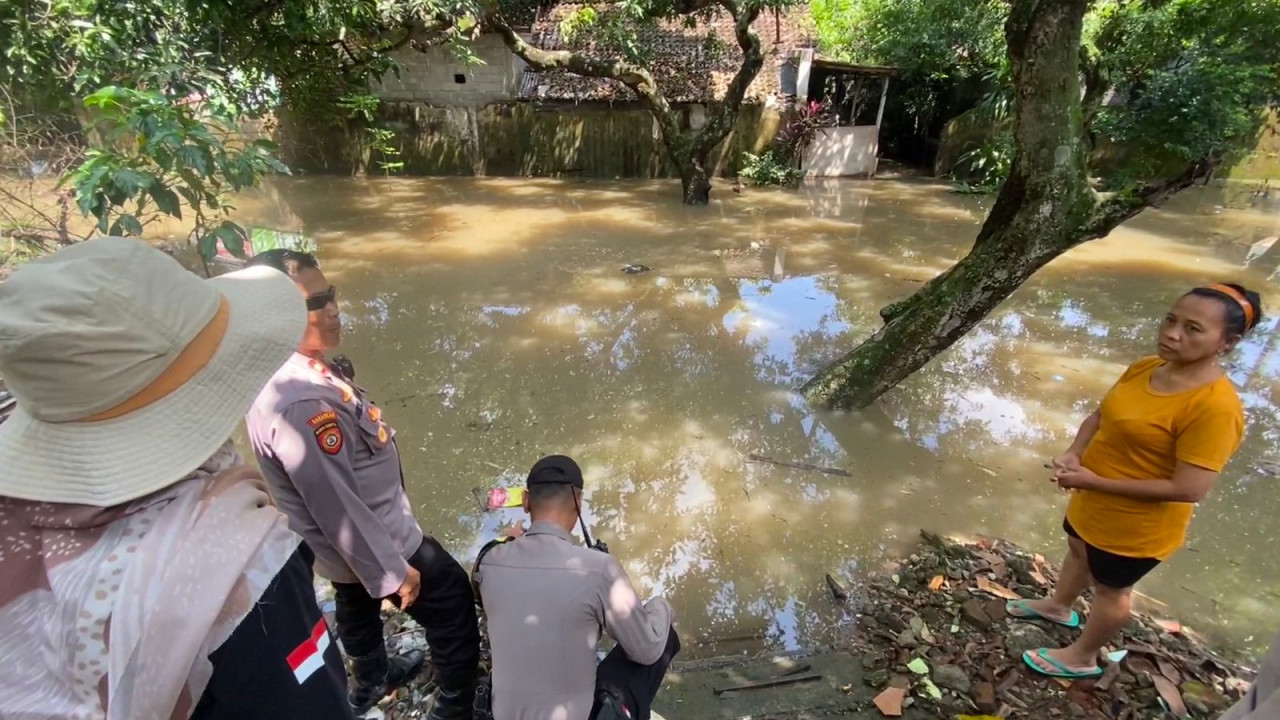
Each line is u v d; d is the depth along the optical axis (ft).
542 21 46.21
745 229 31.09
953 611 9.44
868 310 20.90
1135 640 8.75
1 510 2.62
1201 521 11.74
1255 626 9.46
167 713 2.54
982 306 13.34
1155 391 6.87
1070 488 7.37
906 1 44.47
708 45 43.86
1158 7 28.09
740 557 10.84
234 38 17.46
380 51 25.32
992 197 38.14
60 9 13.60
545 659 5.94
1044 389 16.19
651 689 6.72
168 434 2.74
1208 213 32.91
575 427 14.42
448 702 7.21
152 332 2.65
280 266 5.91
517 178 43.96
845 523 11.63
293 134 42.16
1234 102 28.27
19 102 15.08
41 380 2.51
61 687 2.53
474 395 15.61
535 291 22.27
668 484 12.67
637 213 34.32
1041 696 7.90
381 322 19.60
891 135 52.95
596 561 6.24
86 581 2.53
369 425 6.35
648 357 17.60
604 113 42.88
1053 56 11.45
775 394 15.83
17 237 14.19
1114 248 27.37
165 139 11.00
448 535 11.19
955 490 12.57
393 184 41.32
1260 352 18.13
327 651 3.11
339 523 5.73
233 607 2.65
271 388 5.68
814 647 8.99
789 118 42.96
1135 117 28.78
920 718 7.72
